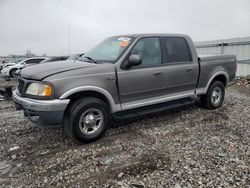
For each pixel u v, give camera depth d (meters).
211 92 5.84
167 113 5.66
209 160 3.33
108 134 4.36
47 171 3.13
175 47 5.06
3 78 16.78
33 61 17.27
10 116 5.71
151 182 2.82
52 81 3.54
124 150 3.69
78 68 3.86
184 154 3.52
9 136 4.36
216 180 2.84
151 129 4.59
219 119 5.19
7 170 3.19
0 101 7.70
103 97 4.12
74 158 3.46
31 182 2.89
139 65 4.41
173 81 4.95
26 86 3.81
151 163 3.26
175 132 4.43
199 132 4.41
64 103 3.57
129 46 4.34
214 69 5.77
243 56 13.19
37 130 4.64
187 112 5.74
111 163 3.29
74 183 2.85
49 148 3.83
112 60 4.25
